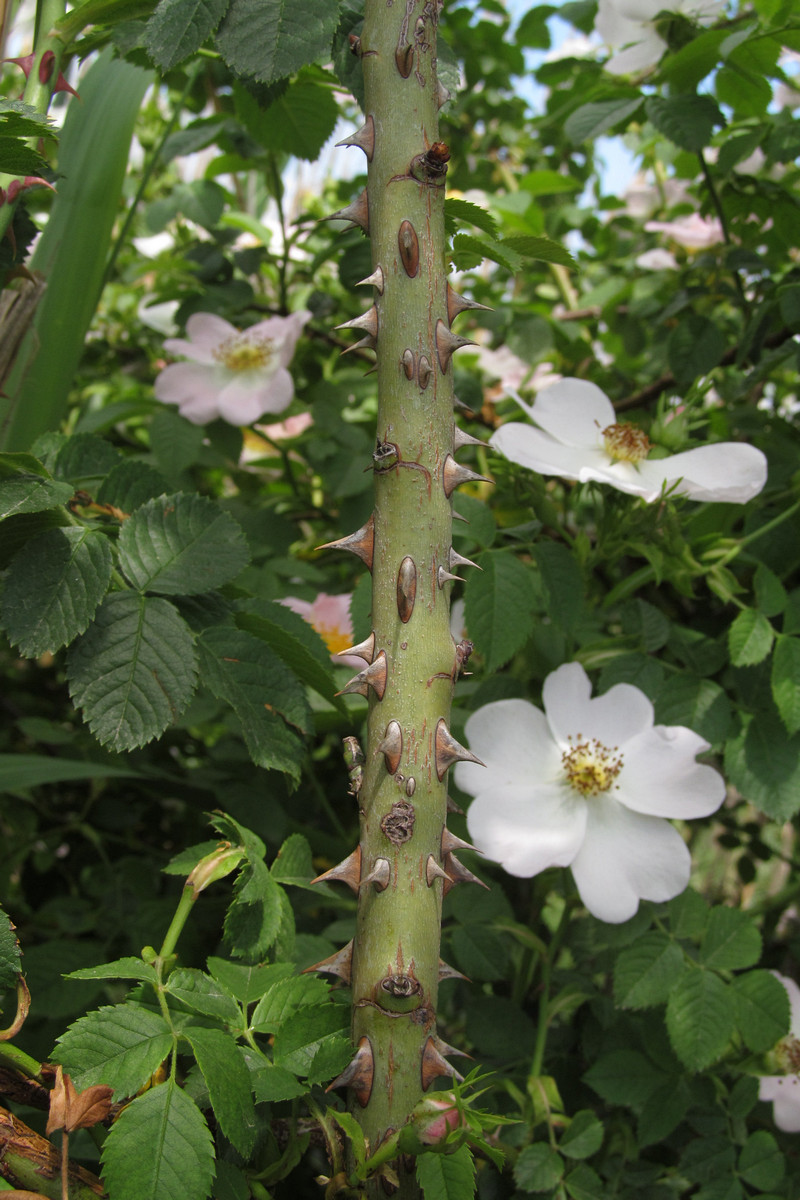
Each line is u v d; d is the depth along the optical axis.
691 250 0.44
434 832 0.18
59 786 0.41
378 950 0.18
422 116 0.19
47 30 0.23
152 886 0.35
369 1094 0.18
